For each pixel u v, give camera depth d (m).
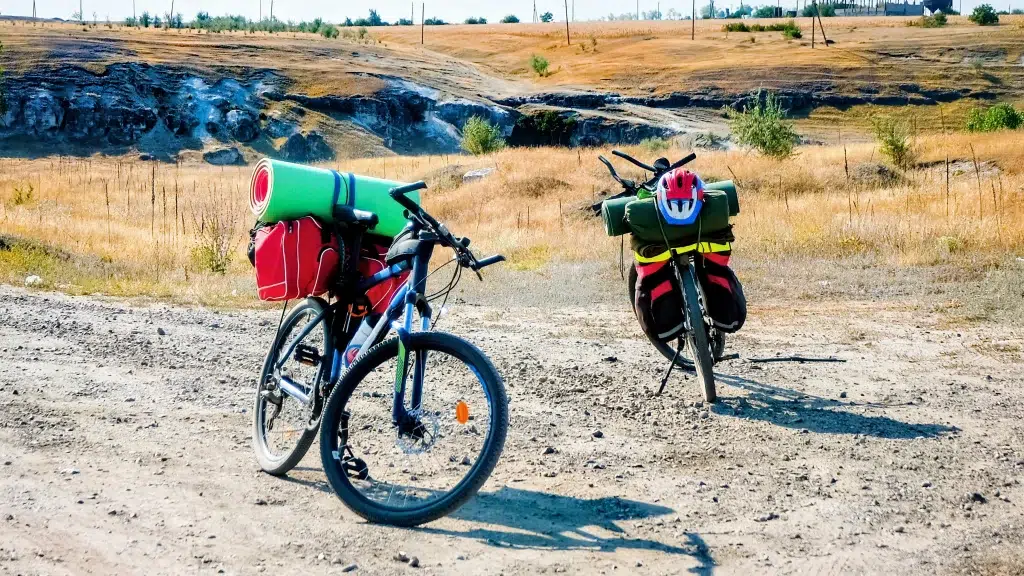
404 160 42.50
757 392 6.39
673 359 6.48
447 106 82.19
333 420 4.05
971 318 9.07
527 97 86.62
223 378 6.70
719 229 5.95
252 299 11.13
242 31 119.94
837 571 3.54
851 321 9.27
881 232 14.52
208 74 81.69
